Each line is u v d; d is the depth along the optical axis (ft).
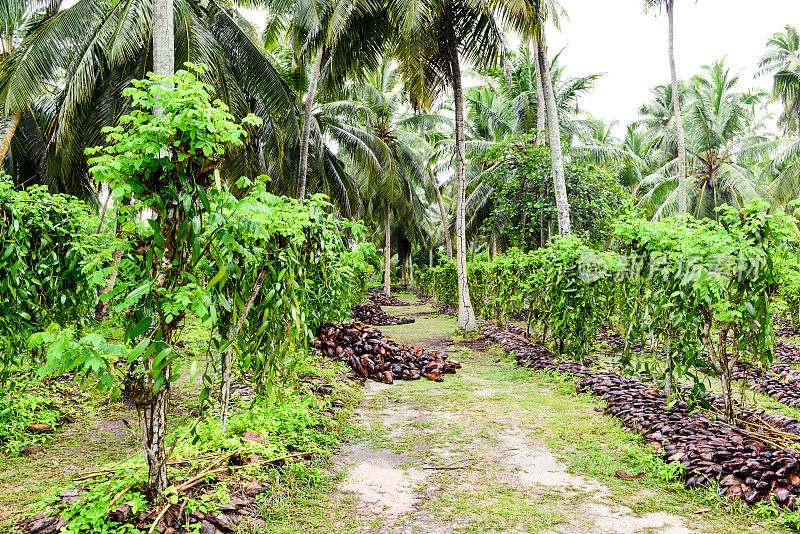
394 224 95.61
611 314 31.01
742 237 14.76
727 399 15.51
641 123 90.94
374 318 51.96
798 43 81.82
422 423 17.44
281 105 34.91
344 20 32.96
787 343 33.42
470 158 65.92
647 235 18.06
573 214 41.04
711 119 63.00
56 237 17.60
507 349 32.48
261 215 10.54
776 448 12.57
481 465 13.58
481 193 60.44
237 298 11.35
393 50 38.50
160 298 8.74
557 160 34.09
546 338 33.99
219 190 9.05
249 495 10.76
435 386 23.50
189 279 8.93
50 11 32.12
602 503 11.21
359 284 48.11
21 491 10.99
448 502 11.24
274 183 48.55
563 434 16.11
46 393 17.48
